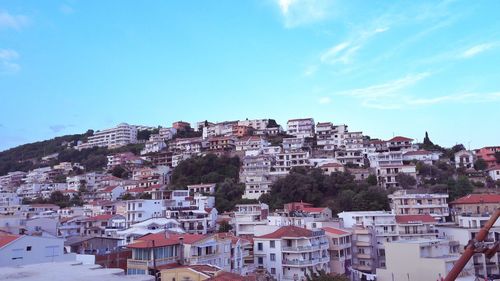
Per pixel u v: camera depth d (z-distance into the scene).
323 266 93.25
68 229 131.00
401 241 79.06
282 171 190.12
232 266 85.75
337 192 157.25
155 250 72.12
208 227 134.75
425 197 134.12
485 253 19.06
